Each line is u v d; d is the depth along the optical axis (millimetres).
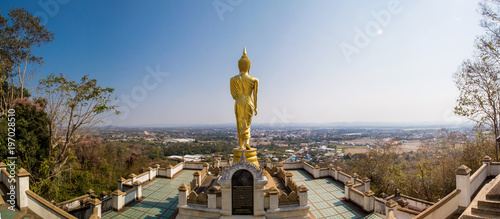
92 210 16109
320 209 18281
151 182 24953
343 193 21719
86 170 31766
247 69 19844
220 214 15383
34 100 25469
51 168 24875
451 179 29516
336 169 25953
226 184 15242
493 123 25031
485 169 15742
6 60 25328
